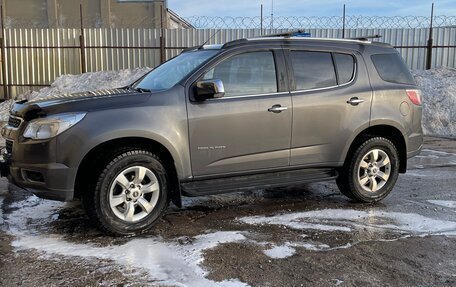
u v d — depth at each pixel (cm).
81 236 476
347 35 1764
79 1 2894
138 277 385
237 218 540
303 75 556
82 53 1759
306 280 384
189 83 500
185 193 500
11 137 480
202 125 496
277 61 543
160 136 473
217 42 1784
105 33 1769
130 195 474
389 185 608
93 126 452
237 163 520
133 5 2858
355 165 585
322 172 579
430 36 1758
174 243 460
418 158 932
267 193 652
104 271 396
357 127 575
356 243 466
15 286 368
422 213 564
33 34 1770
